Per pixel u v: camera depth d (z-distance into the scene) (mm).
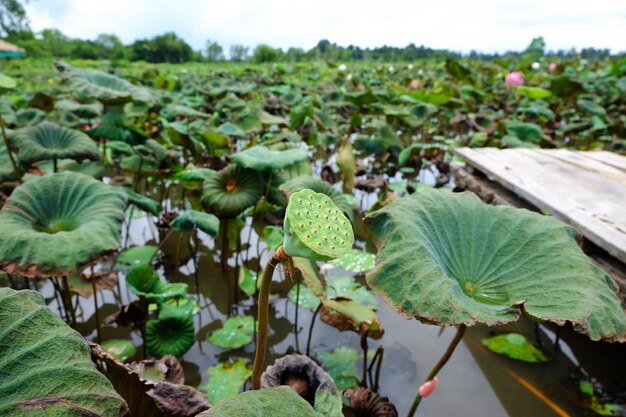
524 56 21578
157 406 1202
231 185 2977
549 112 6980
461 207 1779
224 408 737
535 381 2205
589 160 3527
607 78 12016
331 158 6582
